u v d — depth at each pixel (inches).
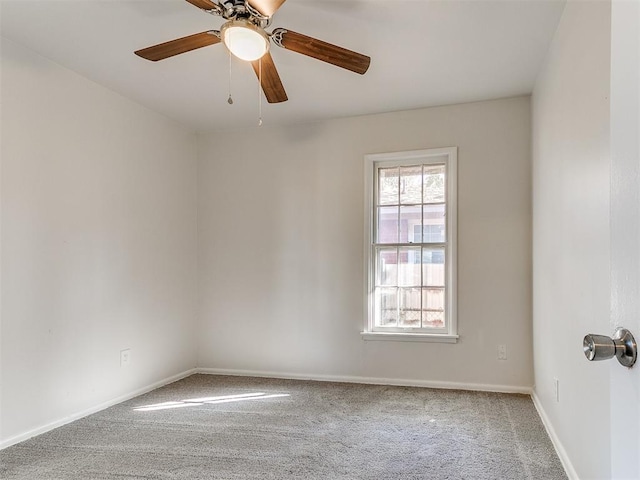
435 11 86.4
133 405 123.6
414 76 117.6
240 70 113.6
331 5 84.2
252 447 94.7
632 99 28.6
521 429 103.2
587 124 69.6
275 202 157.9
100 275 121.3
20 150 99.6
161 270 146.4
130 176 133.3
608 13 59.2
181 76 117.3
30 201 101.7
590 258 68.1
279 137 158.4
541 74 111.7
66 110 111.7
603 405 62.0
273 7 69.4
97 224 120.6
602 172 62.3
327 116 149.7
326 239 152.1
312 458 89.3
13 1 82.9
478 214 136.6
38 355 102.7
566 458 83.6
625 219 29.8
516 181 133.5
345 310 149.3
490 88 126.3
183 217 158.4
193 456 90.4
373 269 148.6
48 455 90.7
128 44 99.9
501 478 80.5
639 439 27.7
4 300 95.4
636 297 28.1
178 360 154.0
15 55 98.8
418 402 123.7
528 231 131.9
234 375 158.6
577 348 76.0
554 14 87.3
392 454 90.7
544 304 107.7
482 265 135.8
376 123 147.7
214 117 150.5
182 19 89.8
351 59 82.6
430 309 143.4
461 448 93.2
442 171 143.4
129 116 133.3
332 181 152.0
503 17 88.5
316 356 151.9
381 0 82.7
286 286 155.9
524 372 131.7
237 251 161.5
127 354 130.6
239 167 162.1
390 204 148.9
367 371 146.3
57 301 108.0
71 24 91.4
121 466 85.9
